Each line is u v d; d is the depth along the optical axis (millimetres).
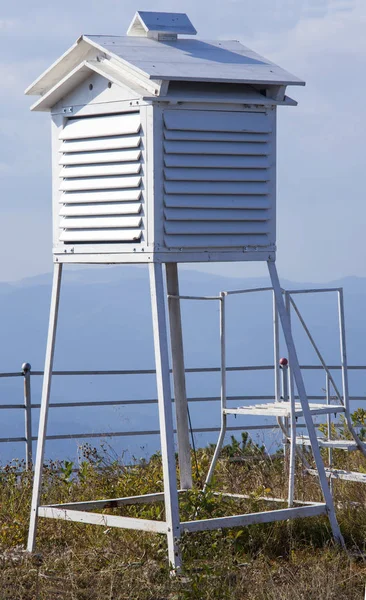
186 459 25844
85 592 18703
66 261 22891
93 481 28891
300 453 28234
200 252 21500
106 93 21938
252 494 24797
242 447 34875
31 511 22906
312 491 26625
